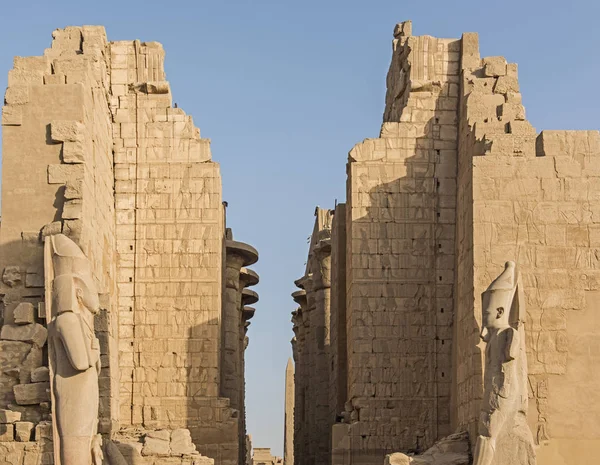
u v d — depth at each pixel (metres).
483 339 30.42
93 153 34.66
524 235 33.41
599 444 32.34
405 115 39.12
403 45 40.31
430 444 37.38
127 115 39.06
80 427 27.80
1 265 32.12
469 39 39.16
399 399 37.72
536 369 32.72
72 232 32.06
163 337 37.94
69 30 37.72
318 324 52.53
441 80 39.34
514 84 37.53
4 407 31.17
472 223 33.59
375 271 38.34
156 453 34.31
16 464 30.36
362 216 38.56
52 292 28.77
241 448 51.16
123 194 38.69
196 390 37.66
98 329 34.72
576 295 33.09
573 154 33.78
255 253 48.41
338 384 41.66
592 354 32.81
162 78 39.31
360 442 37.34
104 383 34.66
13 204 32.47
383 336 38.03
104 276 36.16
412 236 38.53
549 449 32.28
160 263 38.38
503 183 33.62
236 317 47.34
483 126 35.84
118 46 39.34
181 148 38.97
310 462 52.28
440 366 37.91
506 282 30.56
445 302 38.25
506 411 29.59
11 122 32.84
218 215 38.75
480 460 29.47
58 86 33.16
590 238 33.38
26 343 31.45
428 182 38.78
